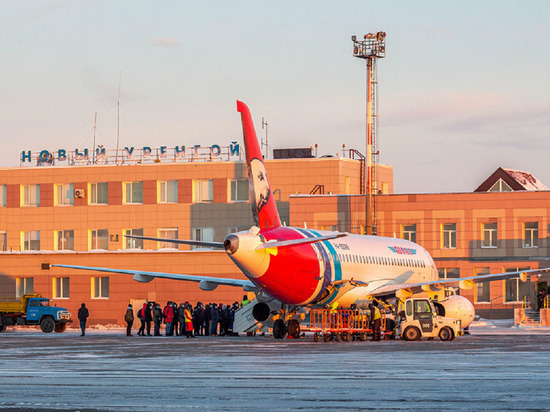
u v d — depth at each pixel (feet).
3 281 603.26
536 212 540.93
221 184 620.08
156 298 574.56
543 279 539.70
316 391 142.82
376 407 124.26
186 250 599.98
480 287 552.82
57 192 650.43
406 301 325.01
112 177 638.12
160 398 134.51
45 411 121.19
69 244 644.69
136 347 272.51
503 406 125.18
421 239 558.15
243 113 308.40
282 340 325.42
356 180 618.03
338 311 324.60
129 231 633.61
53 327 469.57
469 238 551.18
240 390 144.66
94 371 180.24
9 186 654.94
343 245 337.11
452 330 320.70
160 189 634.02
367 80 572.10
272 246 283.59
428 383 154.92
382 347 270.46
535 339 334.65
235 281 357.61
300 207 570.46
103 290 588.09
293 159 606.96
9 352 246.88
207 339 338.95
